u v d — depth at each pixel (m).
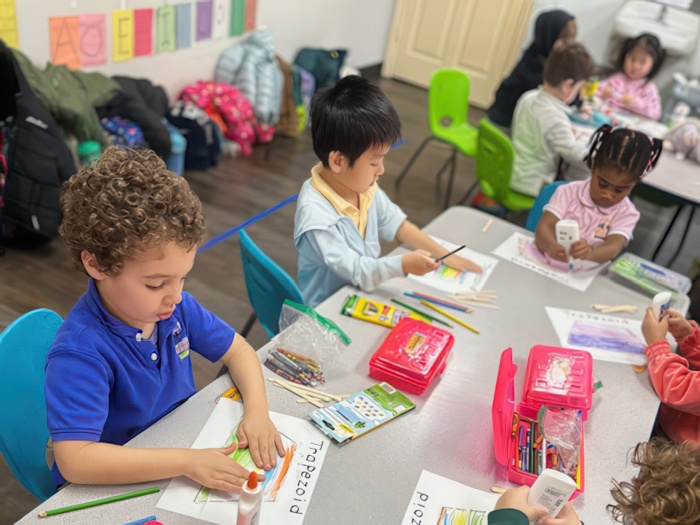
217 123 3.84
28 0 2.87
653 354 1.47
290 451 1.12
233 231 3.17
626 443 1.26
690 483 0.85
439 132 3.68
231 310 2.61
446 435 1.21
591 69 3.06
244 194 3.55
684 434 1.49
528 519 0.92
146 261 0.91
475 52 5.62
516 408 1.32
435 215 3.72
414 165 4.32
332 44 5.21
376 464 1.12
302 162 4.08
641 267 1.90
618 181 1.80
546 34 3.99
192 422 1.14
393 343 1.37
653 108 3.93
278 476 1.07
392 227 1.84
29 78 2.74
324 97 1.54
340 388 1.28
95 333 1.02
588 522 1.08
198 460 1.02
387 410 1.23
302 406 1.22
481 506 1.07
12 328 1.18
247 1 4.11
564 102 3.08
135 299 0.96
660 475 0.89
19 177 2.60
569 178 3.35
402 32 5.85
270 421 1.15
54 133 2.67
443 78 3.63
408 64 5.94
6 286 2.50
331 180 1.66
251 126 4.04
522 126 3.11
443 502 1.07
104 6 3.22
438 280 1.71
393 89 5.76
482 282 1.74
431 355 1.34
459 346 1.47
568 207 1.96
